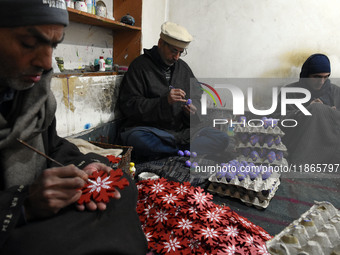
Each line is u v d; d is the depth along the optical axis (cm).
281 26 290
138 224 73
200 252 101
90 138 208
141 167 192
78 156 97
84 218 65
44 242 57
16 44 60
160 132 208
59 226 61
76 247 57
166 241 105
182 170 185
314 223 112
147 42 276
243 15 299
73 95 186
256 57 306
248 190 150
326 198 164
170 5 321
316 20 279
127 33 260
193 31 321
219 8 305
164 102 206
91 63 241
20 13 56
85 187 72
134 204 78
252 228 114
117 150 154
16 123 69
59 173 64
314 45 286
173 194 124
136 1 251
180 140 224
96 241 59
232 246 101
